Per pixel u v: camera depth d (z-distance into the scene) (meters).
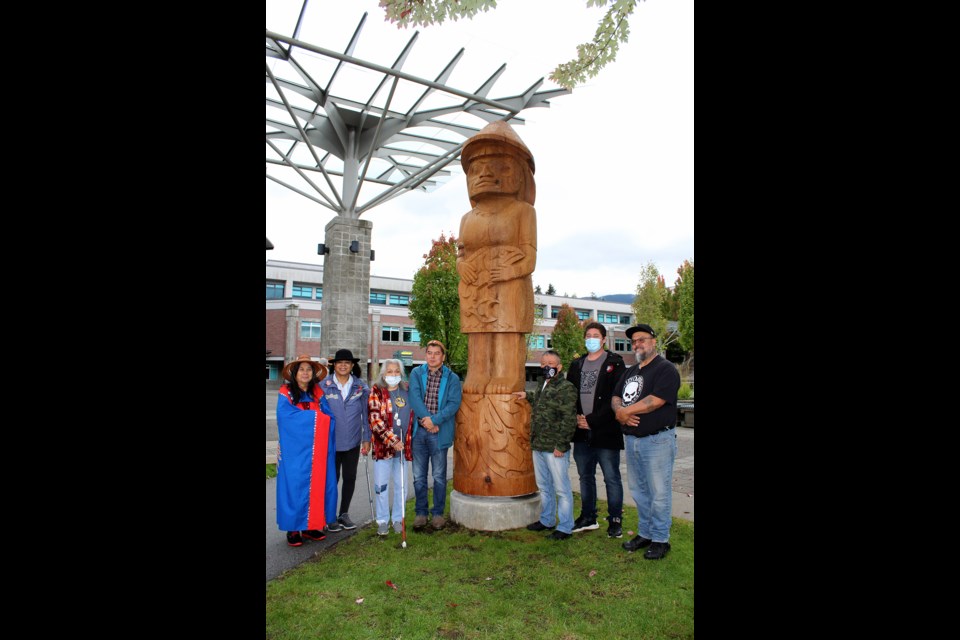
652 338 4.28
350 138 14.67
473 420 5.29
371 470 7.64
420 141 15.12
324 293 14.76
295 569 4.09
